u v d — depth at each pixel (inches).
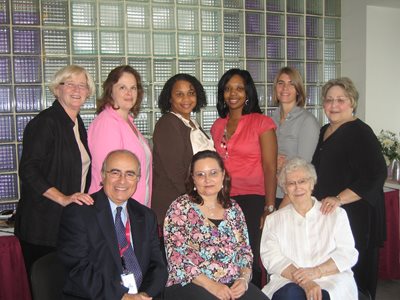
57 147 80.8
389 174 149.7
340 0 169.3
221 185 83.1
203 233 81.3
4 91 124.3
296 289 81.0
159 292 73.8
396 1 156.6
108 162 72.1
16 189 127.3
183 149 94.1
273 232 87.8
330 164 93.9
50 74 128.3
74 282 68.1
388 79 169.0
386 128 170.7
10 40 123.0
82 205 70.4
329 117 95.0
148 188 92.7
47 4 126.3
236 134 102.1
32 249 82.7
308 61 165.3
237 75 103.7
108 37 135.0
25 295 109.5
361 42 163.3
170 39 143.0
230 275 80.8
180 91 97.4
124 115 88.7
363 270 93.4
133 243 74.0
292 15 160.4
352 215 93.0
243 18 151.3
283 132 108.3
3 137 125.3
